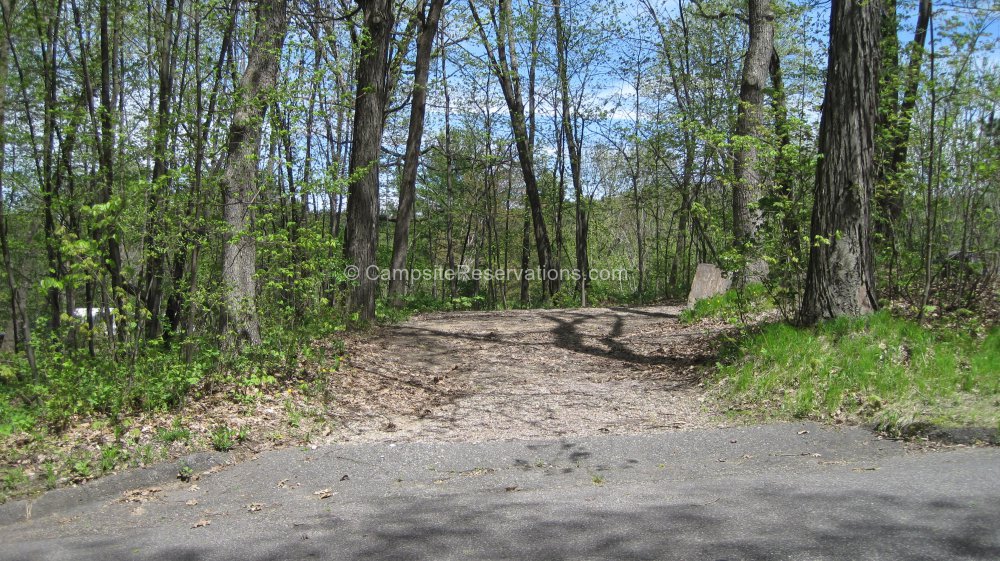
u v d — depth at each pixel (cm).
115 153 879
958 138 844
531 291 3912
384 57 1298
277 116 823
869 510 391
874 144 866
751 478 493
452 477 554
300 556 384
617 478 534
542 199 3228
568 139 2808
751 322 1046
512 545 381
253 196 812
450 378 948
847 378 685
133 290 771
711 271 1446
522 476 549
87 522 469
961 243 905
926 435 564
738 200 1273
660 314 1515
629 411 742
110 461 561
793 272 897
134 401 683
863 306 808
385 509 469
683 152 2186
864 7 797
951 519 365
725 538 366
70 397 657
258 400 728
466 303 1947
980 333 760
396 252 1659
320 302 928
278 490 532
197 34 816
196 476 563
